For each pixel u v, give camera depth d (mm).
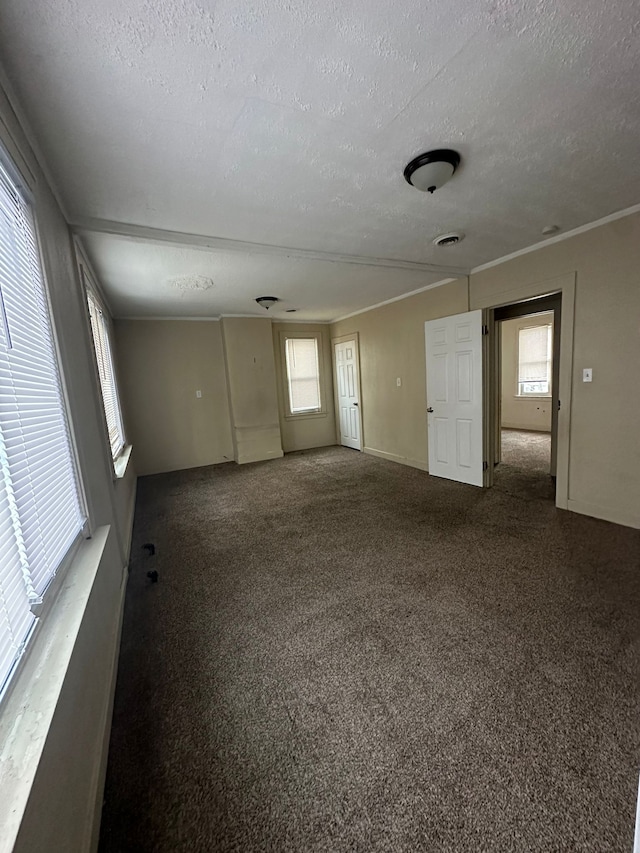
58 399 1592
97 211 2189
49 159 1673
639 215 2590
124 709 1522
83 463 1804
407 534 3078
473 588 2252
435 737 1339
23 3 985
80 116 1432
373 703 1498
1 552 906
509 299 3568
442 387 4457
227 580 2527
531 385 7426
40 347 1429
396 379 5340
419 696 1518
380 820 1096
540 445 6156
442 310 4391
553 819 1068
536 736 1317
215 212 2322
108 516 2236
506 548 2725
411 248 3197
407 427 5250
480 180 2111
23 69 1188
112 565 2051
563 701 1452
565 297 3090
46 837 751
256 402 6062
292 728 1409
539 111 1549
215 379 6004
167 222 2418
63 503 1494
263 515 3725
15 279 1217
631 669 1587
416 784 1186
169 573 2656
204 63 1228
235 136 1623
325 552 2861
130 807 1155
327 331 6922
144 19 1061
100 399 2578
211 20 1080
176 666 1758
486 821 1075
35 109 1364
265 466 5746
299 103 1442
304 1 1041
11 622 937
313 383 6906
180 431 5816
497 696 1493
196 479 5219
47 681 948
